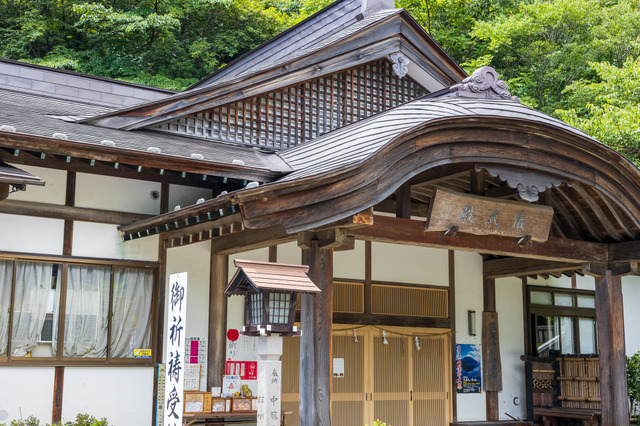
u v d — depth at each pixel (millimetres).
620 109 16031
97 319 8938
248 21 25000
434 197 7855
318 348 7340
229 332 9734
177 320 5973
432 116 7777
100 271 9031
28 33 22297
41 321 8594
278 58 13039
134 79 22016
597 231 9977
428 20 22828
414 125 7266
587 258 9609
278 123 10406
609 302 9727
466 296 12133
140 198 9375
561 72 21703
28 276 8570
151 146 8359
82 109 10266
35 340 8531
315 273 7484
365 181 7074
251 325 6219
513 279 12852
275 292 6102
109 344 8938
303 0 26062
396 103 11562
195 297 9539
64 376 8617
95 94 11102
